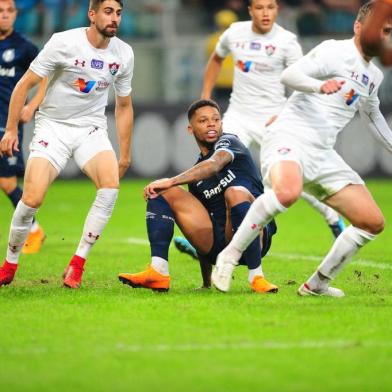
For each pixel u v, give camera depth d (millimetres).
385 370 18094
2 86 37406
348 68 24766
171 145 77500
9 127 27500
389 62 22953
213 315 22906
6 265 27922
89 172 27922
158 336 20766
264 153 25344
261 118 39656
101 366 18344
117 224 51250
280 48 39156
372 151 77938
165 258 26047
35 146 27812
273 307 23969
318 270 25578
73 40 27219
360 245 25297
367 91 25312
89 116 28281
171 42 80938
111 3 26844
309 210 61125
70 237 44438
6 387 17109
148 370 18047
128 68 28203
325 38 79500
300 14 79375
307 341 20281
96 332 21188
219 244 26375
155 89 79125
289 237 44875
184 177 25391
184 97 78750
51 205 61375
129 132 29141
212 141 26688
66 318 22734
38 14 77938
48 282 29453
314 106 25156
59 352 19422
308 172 24922
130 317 22812
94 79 27609
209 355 19125
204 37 80500
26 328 21641
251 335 20812
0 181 37562
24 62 37469
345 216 25328
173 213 26234
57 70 27547
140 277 25906
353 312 23359
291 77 24250
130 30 81312
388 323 22125
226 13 79250
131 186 75750
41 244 38469
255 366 18312
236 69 39781
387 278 30312
